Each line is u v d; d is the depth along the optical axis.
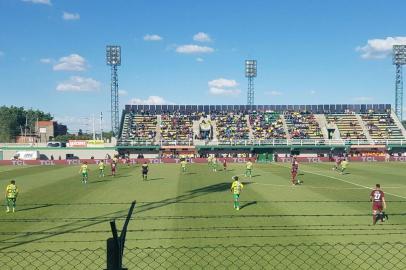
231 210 25.33
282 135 91.62
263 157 78.25
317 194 32.62
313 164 70.31
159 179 45.09
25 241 18.17
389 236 18.52
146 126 94.81
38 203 28.47
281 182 41.94
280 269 14.16
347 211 24.72
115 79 97.00
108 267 5.87
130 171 56.44
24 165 71.12
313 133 92.31
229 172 54.50
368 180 43.59
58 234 19.38
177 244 17.31
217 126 95.06
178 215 23.70
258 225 20.81
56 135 162.12
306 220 22.06
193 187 37.66
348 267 14.34
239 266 14.48
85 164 41.69
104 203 26.89
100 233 19.56
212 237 18.30
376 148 84.94
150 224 21.17
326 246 16.88
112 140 90.31
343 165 52.31
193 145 84.81
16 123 174.12
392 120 95.94
